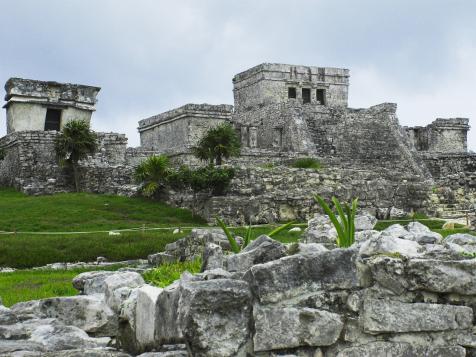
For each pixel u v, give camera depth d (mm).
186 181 36312
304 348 7344
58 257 24797
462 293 7441
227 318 7188
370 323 7379
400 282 7410
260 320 7254
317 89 73438
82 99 53875
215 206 34312
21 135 47375
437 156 62969
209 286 7242
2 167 50312
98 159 49469
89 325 9688
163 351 7965
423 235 11211
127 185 42844
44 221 32875
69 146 45062
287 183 37750
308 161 51250
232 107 63969
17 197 42375
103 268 22375
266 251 8742
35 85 52312
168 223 34062
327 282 7461
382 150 63906
